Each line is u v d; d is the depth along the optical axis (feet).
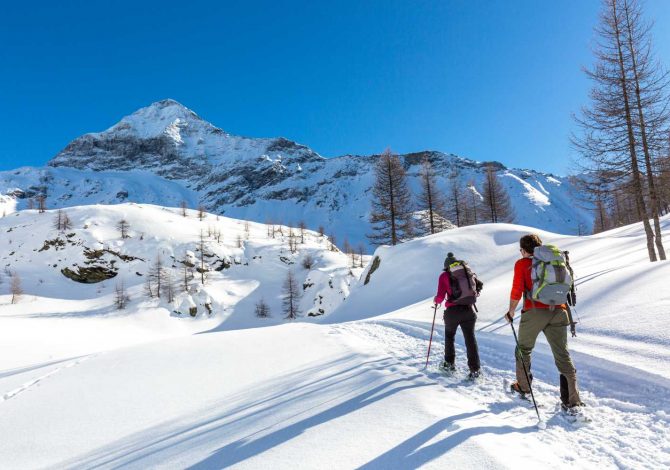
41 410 17.85
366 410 12.93
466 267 17.80
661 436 10.96
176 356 26.50
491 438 10.44
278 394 16.43
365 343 26.96
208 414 15.17
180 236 385.50
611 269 36.83
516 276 14.10
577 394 12.66
